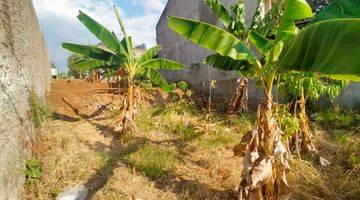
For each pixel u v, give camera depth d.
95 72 13.97
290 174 4.63
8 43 4.36
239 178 4.86
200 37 3.56
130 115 6.72
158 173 5.09
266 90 3.70
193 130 7.28
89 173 4.91
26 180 4.34
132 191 4.61
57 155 5.16
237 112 9.07
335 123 7.12
